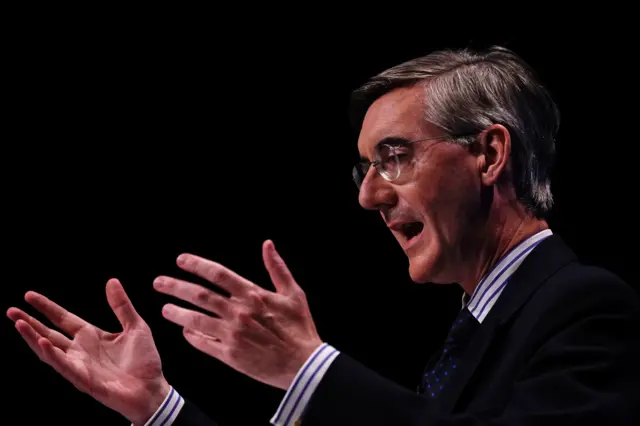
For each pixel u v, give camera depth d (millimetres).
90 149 7449
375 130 2781
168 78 7355
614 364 2143
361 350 7047
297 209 7305
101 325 7309
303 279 7211
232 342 2129
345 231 7227
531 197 2760
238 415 7250
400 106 2766
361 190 2805
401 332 7039
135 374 2764
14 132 7367
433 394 2605
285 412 2076
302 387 2078
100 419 7398
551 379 2121
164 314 2219
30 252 7363
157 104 7406
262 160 7340
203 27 7258
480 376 2416
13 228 7367
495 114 2719
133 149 7461
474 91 2742
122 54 7332
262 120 7281
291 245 7273
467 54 2918
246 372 2158
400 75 2834
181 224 7414
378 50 6750
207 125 7371
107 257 7410
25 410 7281
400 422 2029
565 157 6031
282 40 7137
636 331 2238
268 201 7328
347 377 2088
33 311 7320
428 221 2699
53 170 7422
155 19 7285
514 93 2783
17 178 7387
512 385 2301
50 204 7410
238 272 7320
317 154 7254
